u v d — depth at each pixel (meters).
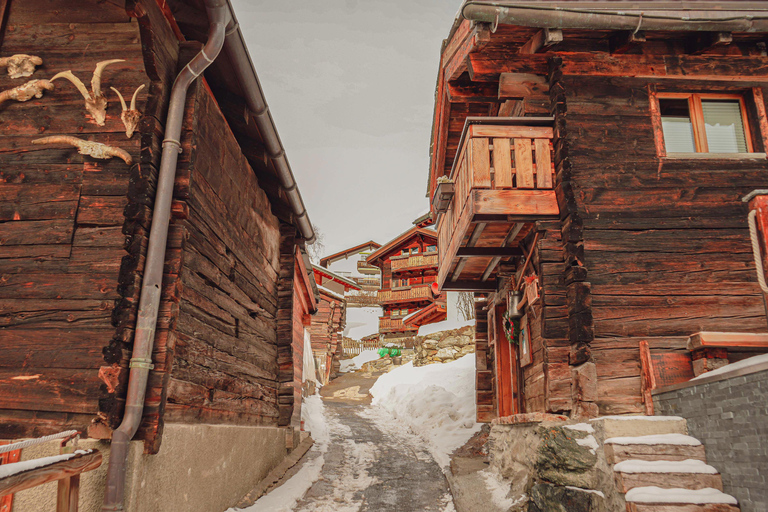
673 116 6.58
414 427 11.03
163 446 4.18
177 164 4.57
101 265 4.17
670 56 6.49
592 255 5.89
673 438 4.53
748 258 5.97
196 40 5.25
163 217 4.27
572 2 5.81
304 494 6.48
